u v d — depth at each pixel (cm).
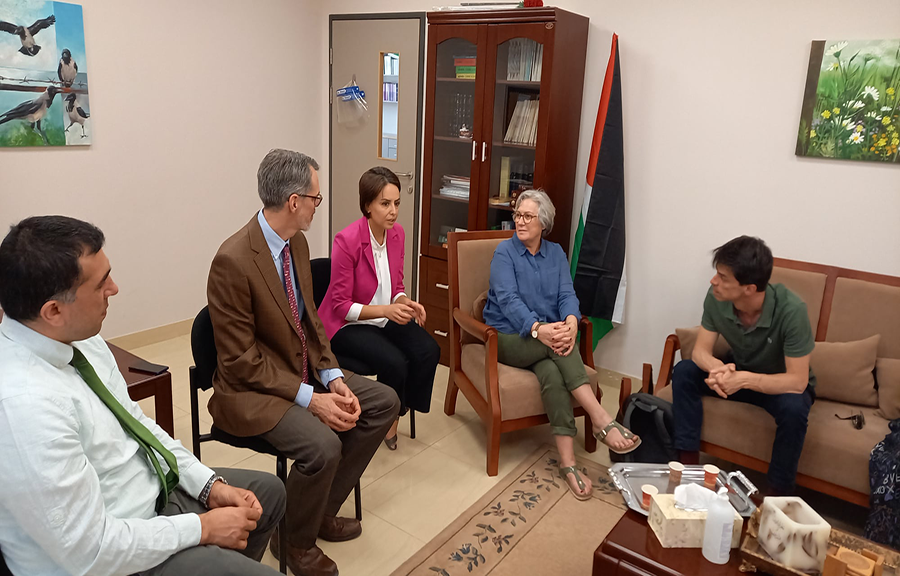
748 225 295
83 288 115
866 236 268
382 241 258
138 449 135
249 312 183
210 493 146
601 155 313
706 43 290
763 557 146
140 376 185
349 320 249
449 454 270
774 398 221
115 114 332
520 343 260
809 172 276
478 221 340
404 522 223
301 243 203
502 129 328
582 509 234
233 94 387
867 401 234
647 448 246
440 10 331
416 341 259
